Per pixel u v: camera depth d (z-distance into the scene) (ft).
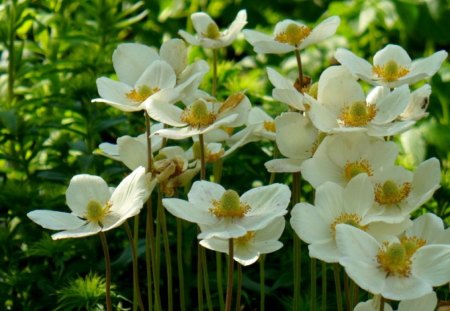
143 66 3.67
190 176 3.50
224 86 4.61
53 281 4.00
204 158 3.60
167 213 4.09
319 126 3.38
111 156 3.67
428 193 3.30
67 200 3.40
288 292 4.02
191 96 3.58
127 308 3.94
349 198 3.32
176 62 3.65
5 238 4.06
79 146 4.26
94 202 3.36
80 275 4.03
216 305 3.96
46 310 3.99
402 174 3.39
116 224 3.31
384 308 3.22
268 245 3.39
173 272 4.02
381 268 3.19
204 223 3.30
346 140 3.40
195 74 3.56
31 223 4.13
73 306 3.80
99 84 3.58
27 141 4.43
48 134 4.49
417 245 3.32
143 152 3.57
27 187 4.13
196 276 4.07
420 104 3.58
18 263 4.14
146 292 4.05
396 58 3.64
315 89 3.56
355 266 3.16
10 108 4.43
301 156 3.48
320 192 3.33
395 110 3.43
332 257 3.26
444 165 4.58
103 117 4.43
